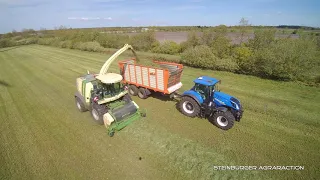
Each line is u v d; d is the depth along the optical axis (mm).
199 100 8906
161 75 10461
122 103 9242
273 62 14734
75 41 41469
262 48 17609
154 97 12273
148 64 13602
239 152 6891
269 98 11570
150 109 10484
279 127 8422
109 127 7953
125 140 7734
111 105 9047
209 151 6973
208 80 8906
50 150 7230
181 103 9648
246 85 14047
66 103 11633
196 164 6379
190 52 20125
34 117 9938
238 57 17578
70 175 6004
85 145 7469
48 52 36656
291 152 6840
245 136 7824
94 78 9531
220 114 8055
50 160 6695
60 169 6262
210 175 5918
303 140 7488
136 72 11773
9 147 7504
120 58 26422
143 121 9164
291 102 10914
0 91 14281
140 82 11867
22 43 59156
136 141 7645
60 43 47188
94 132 8344
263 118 9234
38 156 6918
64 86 14969
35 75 18719
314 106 10305
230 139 7648
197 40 27734
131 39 35312
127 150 7117
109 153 6977
